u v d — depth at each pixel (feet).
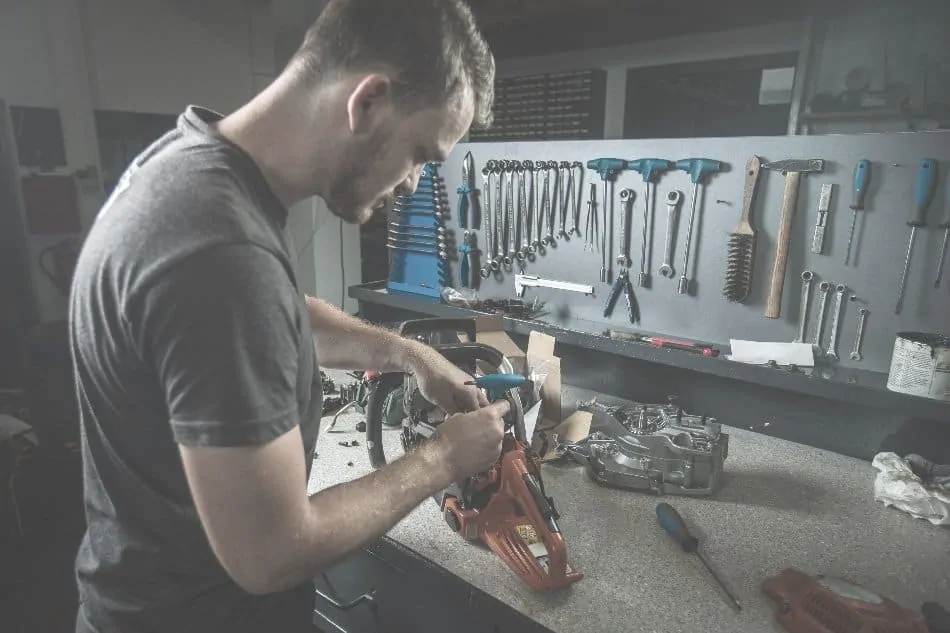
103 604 2.45
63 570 6.60
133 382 1.96
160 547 2.35
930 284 4.42
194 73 9.76
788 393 4.95
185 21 9.50
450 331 5.39
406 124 2.12
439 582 3.33
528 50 7.53
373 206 2.38
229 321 1.72
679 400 5.50
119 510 2.33
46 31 8.34
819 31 5.94
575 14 6.71
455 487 3.81
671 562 3.42
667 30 6.59
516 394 3.98
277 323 1.85
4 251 8.70
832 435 4.82
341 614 4.51
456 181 6.45
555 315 6.17
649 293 5.63
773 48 6.31
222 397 1.72
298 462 1.95
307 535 1.98
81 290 1.98
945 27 5.42
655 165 5.29
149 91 9.32
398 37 1.94
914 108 5.64
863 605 2.90
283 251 2.03
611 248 5.74
